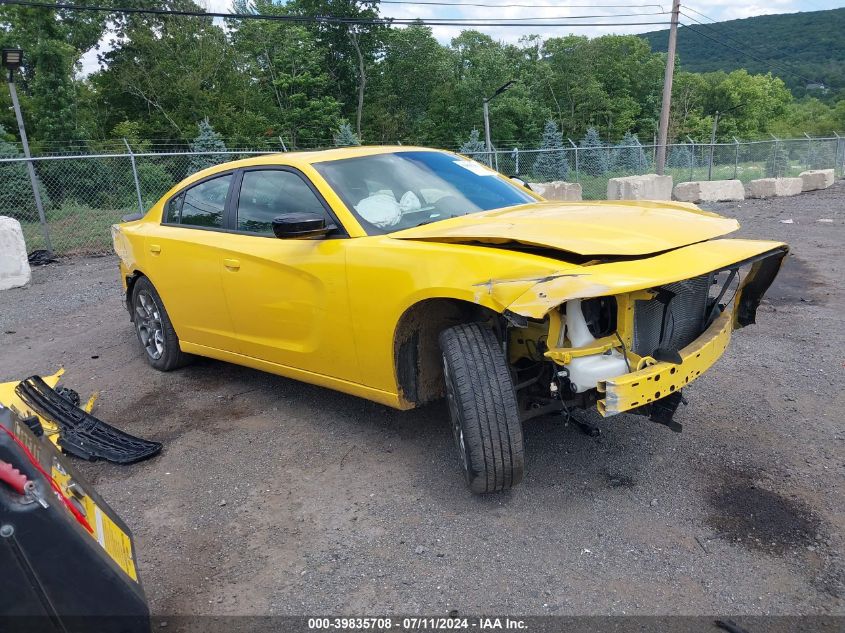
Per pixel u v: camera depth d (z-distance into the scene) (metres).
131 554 2.24
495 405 2.90
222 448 3.99
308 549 2.95
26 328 7.31
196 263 4.56
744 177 27.59
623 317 2.91
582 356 2.86
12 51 13.31
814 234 11.62
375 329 3.42
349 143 34.84
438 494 3.32
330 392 4.76
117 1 43.25
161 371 5.45
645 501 3.17
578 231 3.07
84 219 16.56
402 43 58.97
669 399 3.16
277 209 4.09
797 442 3.70
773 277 3.73
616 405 2.74
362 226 3.62
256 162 4.40
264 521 3.20
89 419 4.22
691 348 3.09
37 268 11.49
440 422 4.14
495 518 3.09
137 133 39.38
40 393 4.23
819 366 4.90
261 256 4.01
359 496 3.36
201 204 4.77
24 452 1.87
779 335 5.75
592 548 2.84
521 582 2.65
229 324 4.48
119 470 3.78
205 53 43.66
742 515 3.03
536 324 3.14
